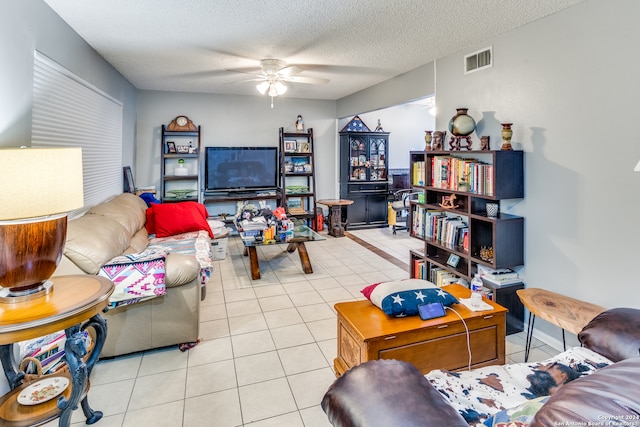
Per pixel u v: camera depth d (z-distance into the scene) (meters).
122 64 4.02
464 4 2.41
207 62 3.95
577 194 2.38
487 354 2.00
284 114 6.46
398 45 3.29
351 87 5.42
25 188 1.46
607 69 2.17
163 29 2.95
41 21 2.38
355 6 2.50
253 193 6.23
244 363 2.31
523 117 2.75
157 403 1.92
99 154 3.67
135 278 2.23
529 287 2.76
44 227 1.54
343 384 1.16
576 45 2.35
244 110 6.18
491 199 2.82
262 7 2.52
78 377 1.52
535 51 2.64
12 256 1.47
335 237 6.16
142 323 2.35
